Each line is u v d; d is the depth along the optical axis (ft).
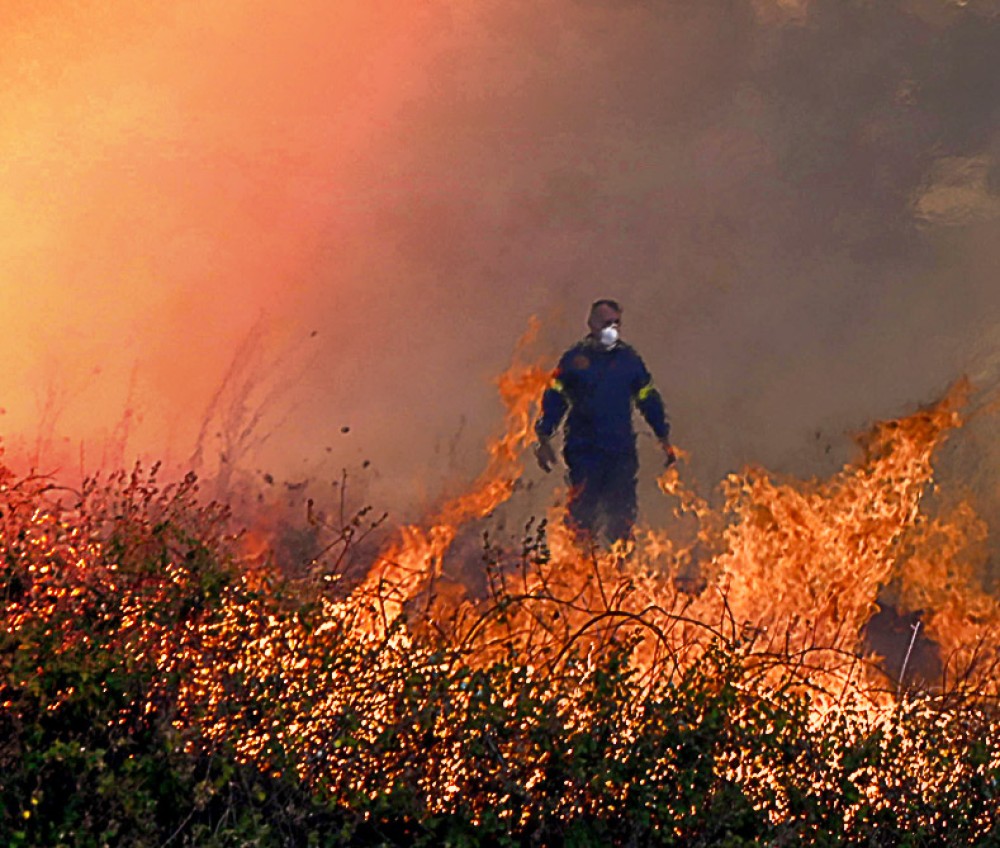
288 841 55.52
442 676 59.26
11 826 53.36
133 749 57.11
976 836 59.00
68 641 58.39
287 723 57.47
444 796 57.88
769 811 58.70
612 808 57.88
